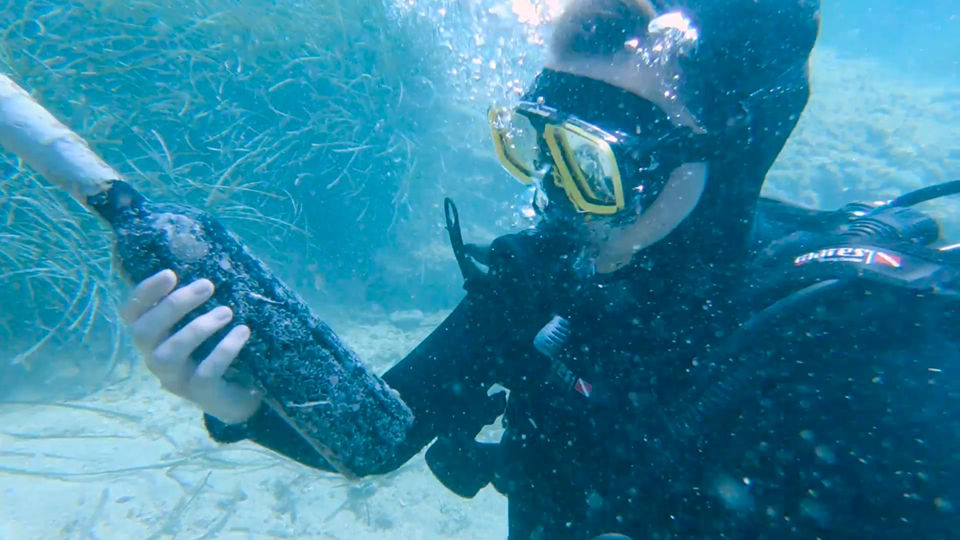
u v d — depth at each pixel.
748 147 1.26
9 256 4.36
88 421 3.88
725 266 1.34
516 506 1.72
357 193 6.04
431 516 3.59
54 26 5.12
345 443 1.13
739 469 1.10
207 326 0.93
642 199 1.30
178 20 5.50
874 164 10.25
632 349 1.43
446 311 6.36
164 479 3.36
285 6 5.83
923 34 28.44
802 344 1.10
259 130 5.82
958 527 0.88
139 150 5.41
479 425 1.93
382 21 6.17
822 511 0.99
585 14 1.32
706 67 1.23
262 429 1.39
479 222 6.79
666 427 1.25
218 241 0.99
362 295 6.32
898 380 0.99
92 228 4.84
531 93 1.47
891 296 1.04
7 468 3.18
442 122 6.80
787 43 1.24
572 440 1.54
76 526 2.86
